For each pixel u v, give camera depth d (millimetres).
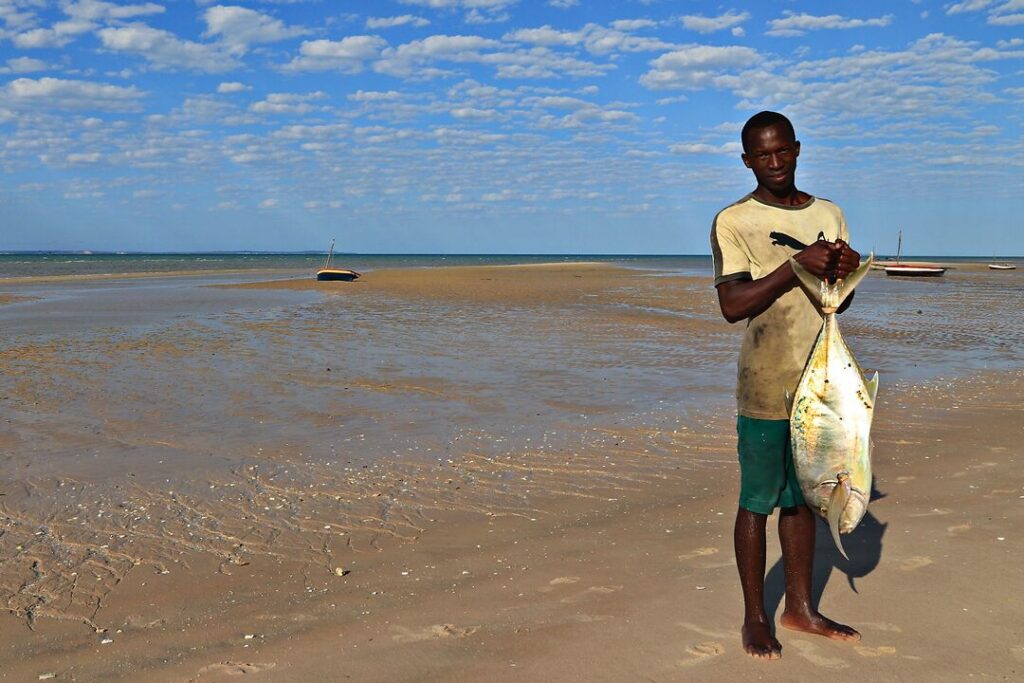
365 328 18719
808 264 3385
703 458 7602
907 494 6020
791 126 3650
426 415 9539
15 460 7523
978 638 3693
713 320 21281
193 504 6301
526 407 10023
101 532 5691
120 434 8531
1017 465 6805
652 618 4031
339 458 7641
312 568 5043
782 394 3602
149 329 18062
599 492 6590
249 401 10242
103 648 4000
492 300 28734
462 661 3672
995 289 38094
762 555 3709
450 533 5648
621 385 11539
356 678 3555
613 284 41562
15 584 4824
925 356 14500
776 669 3480
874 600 4113
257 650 3906
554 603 4312
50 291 32844
